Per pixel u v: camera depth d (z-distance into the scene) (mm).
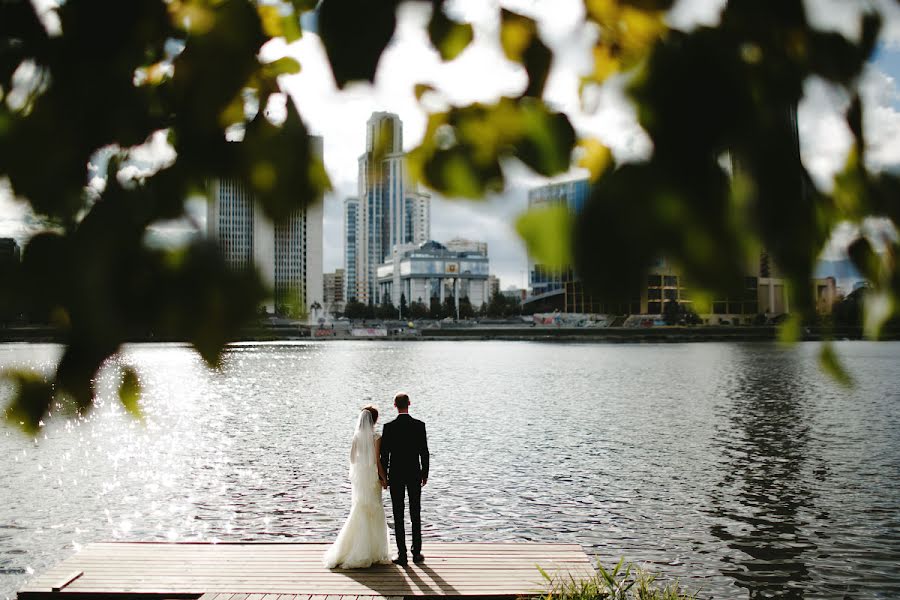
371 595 10031
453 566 11055
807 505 18016
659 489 19547
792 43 939
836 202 941
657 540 15219
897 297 968
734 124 877
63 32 946
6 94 968
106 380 889
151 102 964
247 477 21250
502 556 11539
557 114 933
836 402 40938
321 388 51688
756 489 19625
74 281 852
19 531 15922
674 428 30797
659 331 154500
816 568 13742
